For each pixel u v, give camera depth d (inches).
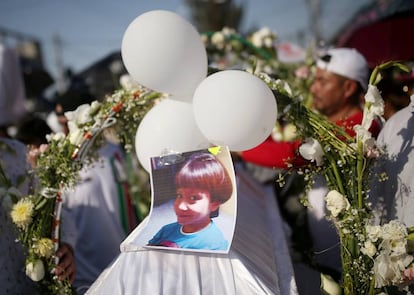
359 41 159.2
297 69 168.7
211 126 65.2
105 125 84.4
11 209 81.7
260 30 169.8
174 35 67.1
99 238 119.5
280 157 99.8
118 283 65.3
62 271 83.7
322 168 73.1
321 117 74.2
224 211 67.4
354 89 123.0
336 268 101.9
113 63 228.7
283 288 72.6
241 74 66.4
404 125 77.1
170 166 71.2
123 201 128.0
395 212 75.5
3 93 109.8
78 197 118.6
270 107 65.7
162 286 64.4
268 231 98.2
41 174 81.6
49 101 379.9
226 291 64.2
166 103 76.0
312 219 106.7
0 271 80.0
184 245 66.4
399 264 64.2
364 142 69.0
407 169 73.9
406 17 151.6
